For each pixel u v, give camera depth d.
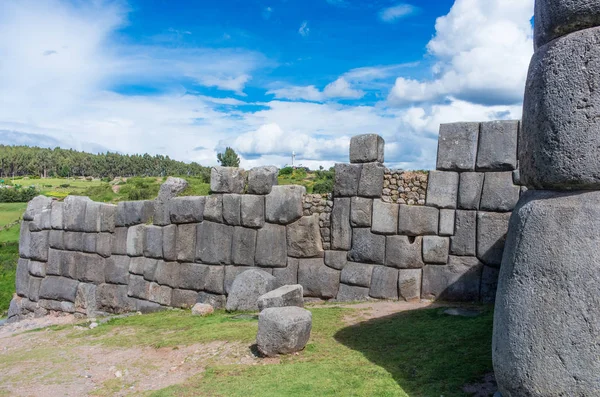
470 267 8.70
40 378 6.88
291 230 10.51
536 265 3.45
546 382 3.30
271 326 6.39
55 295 14.15
